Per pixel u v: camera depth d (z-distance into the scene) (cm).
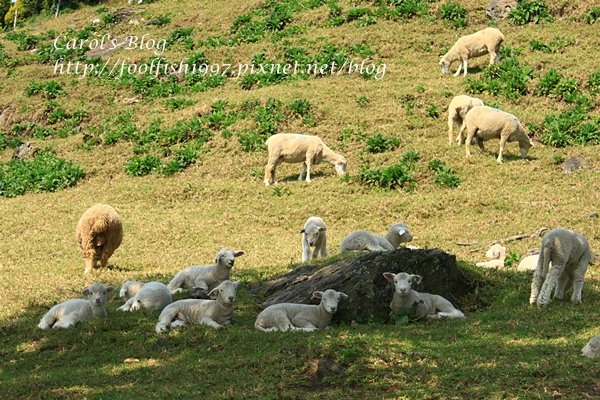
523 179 2327
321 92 3011
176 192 2459
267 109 2903
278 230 2139
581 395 827
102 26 4459
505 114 2425
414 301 1120
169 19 4331
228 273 1330
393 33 3519
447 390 852
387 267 1155
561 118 2645
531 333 1034
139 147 2881
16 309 1330
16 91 3781
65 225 2244
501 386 852
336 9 3809
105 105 3497
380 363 927
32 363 1037
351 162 2547
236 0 4384
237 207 2312
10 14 5553
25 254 1981
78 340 1092
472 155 2486
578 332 1031
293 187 2419
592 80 2836
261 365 941
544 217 2048
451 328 1070
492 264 1609
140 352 1033
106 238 1742
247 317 1165
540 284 1170
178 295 1309
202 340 1047
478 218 2105
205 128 2902
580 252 1173
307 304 1130
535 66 3016
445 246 1903
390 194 2314
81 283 1545
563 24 3394
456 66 3250
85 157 2889
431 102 2858
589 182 2269
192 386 895
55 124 3441
